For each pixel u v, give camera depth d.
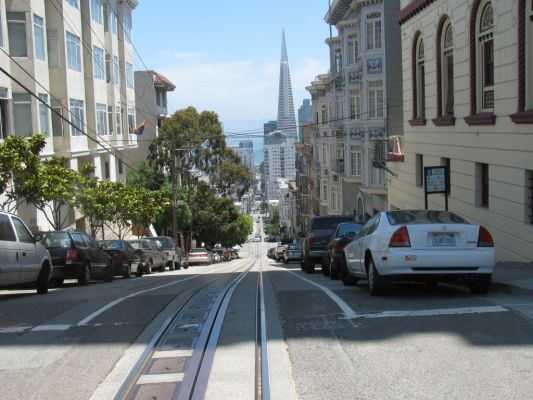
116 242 23.00
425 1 22.27
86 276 17.70
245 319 8.80
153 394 5.54
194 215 55.91
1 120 25.47
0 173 18.05
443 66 21.20
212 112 55.53
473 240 9.96
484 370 5.83
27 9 27.27
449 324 7.72
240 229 70.75
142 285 16.30
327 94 53.41
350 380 5.70
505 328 7.37
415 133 25.03
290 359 6.44
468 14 18.00
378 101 35.41
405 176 27.08
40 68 28.45
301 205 81.81
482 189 18.03
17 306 10.88
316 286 12.76
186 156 54.38
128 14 47.12
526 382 5.46
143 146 57.91
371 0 34.81
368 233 11.43
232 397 5.38
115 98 42.41
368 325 7.88
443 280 10.41
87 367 6.49
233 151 56.75
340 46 45.72
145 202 34.22
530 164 14.25
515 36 14.78
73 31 33.38
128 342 7.60
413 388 5.41
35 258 13.45
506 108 15.48
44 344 7.57
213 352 6.90
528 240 14.52
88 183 27.84
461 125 19.06
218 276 20.45
